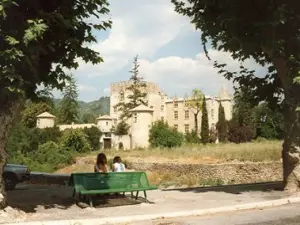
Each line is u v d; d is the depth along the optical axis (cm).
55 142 5000
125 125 8162
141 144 6900
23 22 883
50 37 1001
